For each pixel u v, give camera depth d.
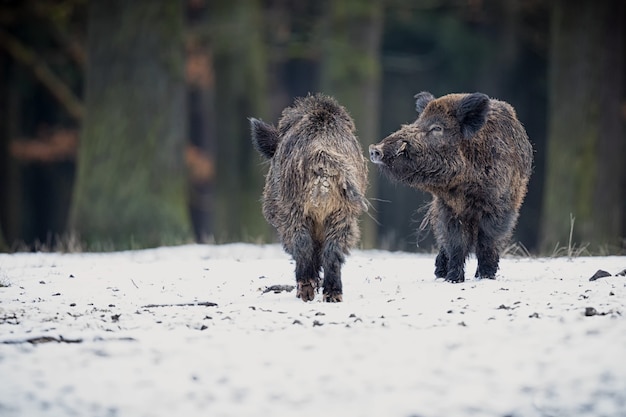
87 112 48.41
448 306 18.38
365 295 20.72
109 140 47.47
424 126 22.67
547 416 13.45
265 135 22.62
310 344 15.71
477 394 13.91
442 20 77.50
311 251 20.28
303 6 73.44
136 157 47.41
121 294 21.56
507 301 18.64
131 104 47.56
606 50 49.50
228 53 60.06
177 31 48.50
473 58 78.88
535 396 13.88
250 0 59.91
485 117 22.45
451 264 23.23
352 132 21.33
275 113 77.38
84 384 14.17
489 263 23.42
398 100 81.06
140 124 47.53
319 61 69.62
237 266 26.23
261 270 25.42
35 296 21.23
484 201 23.11
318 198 19.59
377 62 61.47
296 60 83.38
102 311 18.97
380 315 17.72
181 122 48.78
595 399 13.79
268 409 13.52
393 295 20.14
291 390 14.05
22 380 14.24
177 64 48.50
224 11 59.25
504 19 74.31
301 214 20.17
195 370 14.68
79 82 77.50
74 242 42.69
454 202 23.27
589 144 49.34
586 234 48.81
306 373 14.58
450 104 22.84
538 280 21.95
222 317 17.92
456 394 13.93
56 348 15.56
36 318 18.08
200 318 17.88
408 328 16.58
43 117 80.56
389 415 13.38
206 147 86.38
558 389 14.04
